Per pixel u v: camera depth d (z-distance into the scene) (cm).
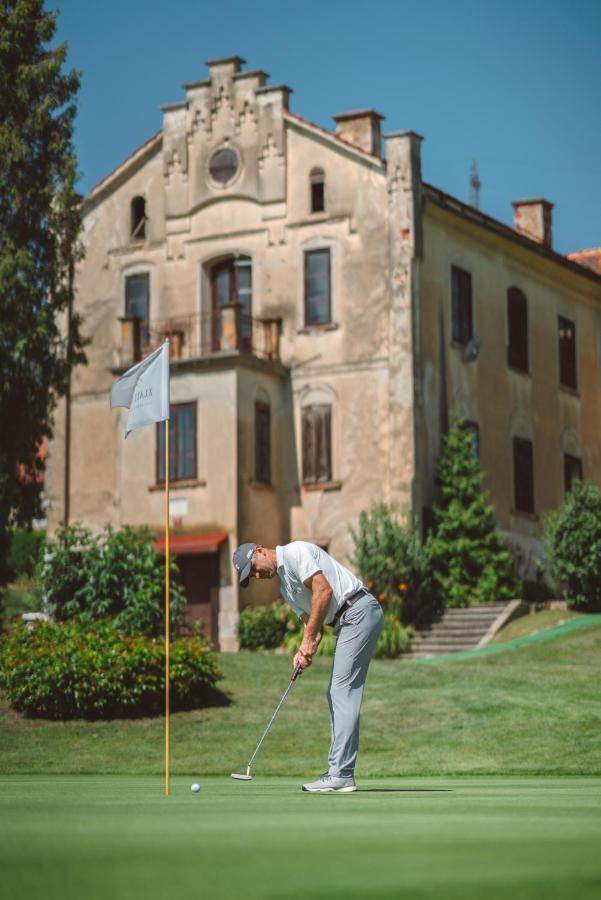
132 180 3347
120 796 763
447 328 3120
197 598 2978
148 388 1108
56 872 327
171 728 1642
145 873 324
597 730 1533
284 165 3158
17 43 2459
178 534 2998
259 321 3127
